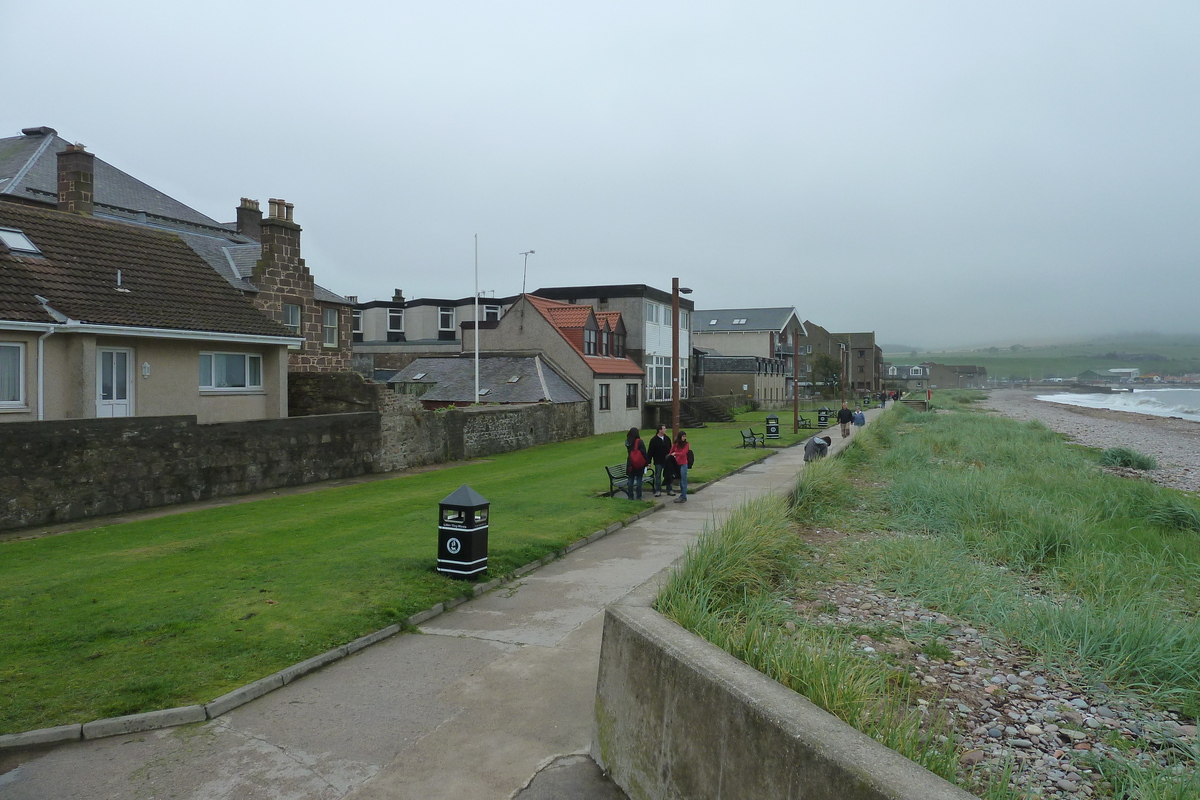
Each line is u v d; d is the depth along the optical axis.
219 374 19.75
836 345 104.62
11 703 5.88
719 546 8.85
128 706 5.86
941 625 8.44
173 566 9.94
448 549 9.56
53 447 13.27
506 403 33.03
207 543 11.43
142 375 17.42
